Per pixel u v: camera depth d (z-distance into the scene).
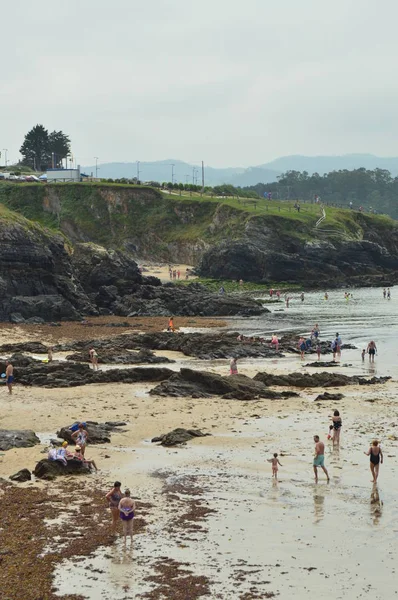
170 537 30.36
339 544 29.75
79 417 50.72
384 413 51.62
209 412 52.22
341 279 180.12
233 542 29.91
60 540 29.83
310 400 56.53
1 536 30.17
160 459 40.91
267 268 178.75
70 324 106.38
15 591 25.69
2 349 79.75
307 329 101.75
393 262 193.12
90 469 39.03
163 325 106.38
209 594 25.75
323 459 37.25
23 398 57.00
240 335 86.31
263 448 42.91
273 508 33.56
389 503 34.12
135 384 63.31
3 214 114.50
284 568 27.70
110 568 27.53
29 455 41.25
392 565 27.94
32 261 112.88
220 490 35.94
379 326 104.69
